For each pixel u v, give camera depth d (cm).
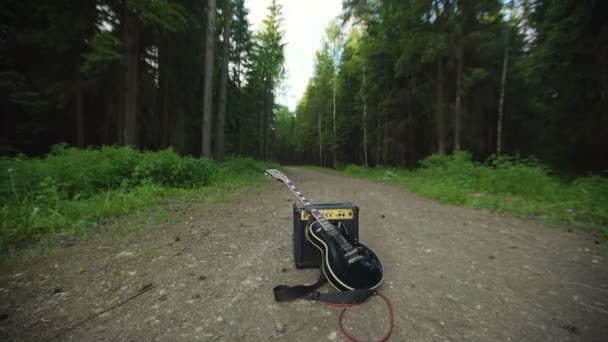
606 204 414
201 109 1396
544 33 915
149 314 152
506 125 1362
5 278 195
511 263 229
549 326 141
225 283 190
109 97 1034
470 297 173
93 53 734
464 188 652
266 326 142
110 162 537
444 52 1076
